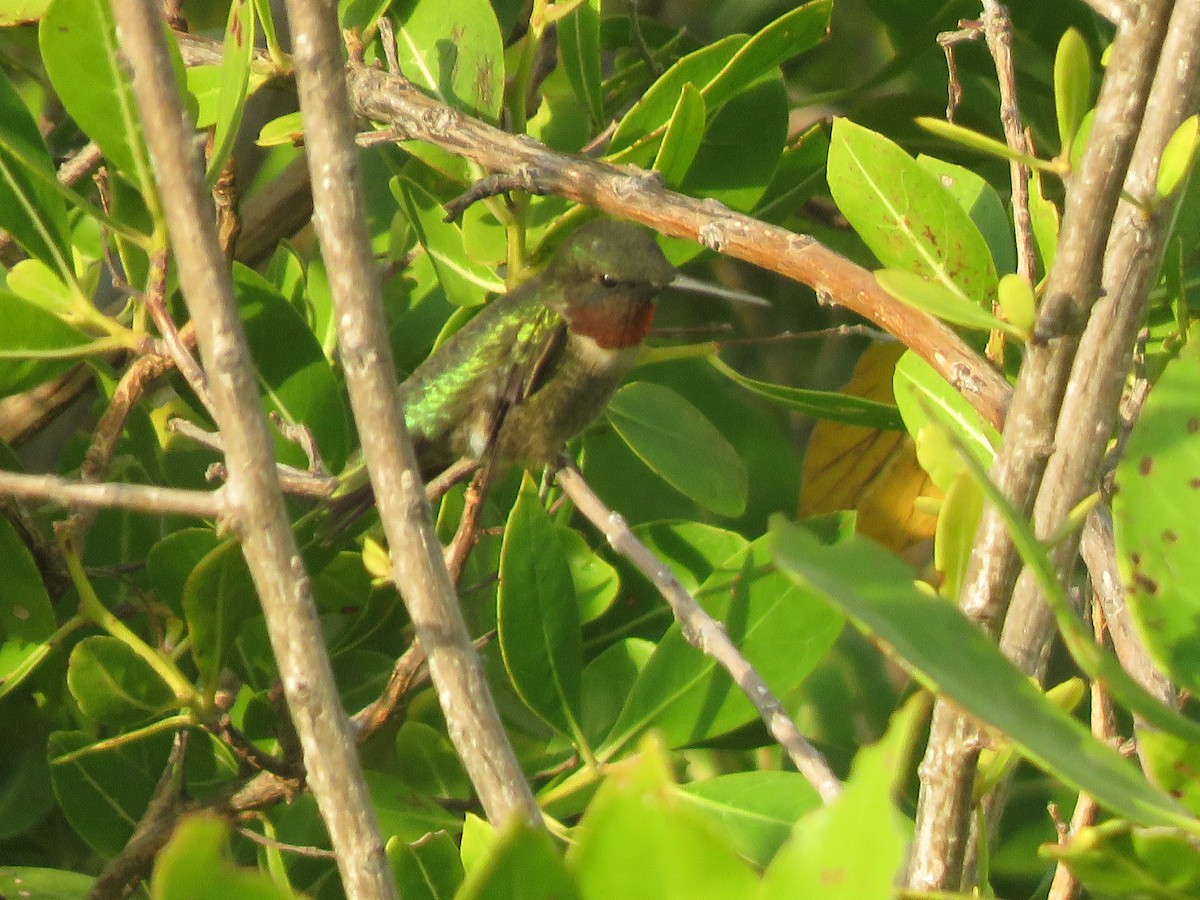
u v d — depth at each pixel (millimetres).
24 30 8891
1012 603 3750
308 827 7180
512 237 7527
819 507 8828
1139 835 2766
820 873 1995
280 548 3586
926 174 6207
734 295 8117
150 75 3477
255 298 7270
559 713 6250
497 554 8164
